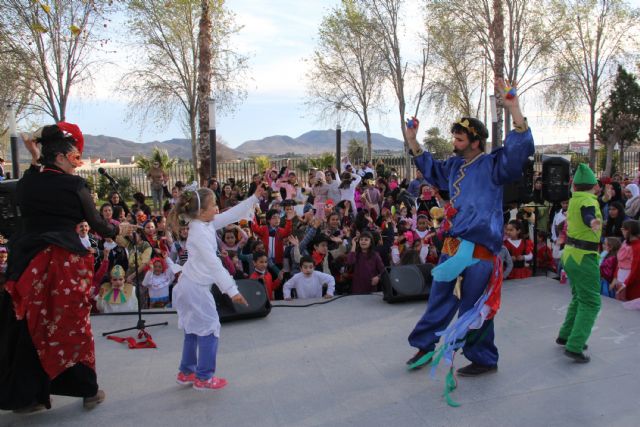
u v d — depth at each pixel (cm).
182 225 386
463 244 375
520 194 451
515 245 677
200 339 371
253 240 722
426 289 574
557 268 737
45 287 326
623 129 2403
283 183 1319
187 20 1952
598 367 410
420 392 374
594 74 2352
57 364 329
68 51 1530
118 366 427
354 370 411
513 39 1998
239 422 338
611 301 568
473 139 385
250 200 394
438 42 2158
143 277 641
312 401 363
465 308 384
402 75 2352
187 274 369
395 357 434
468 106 2247
